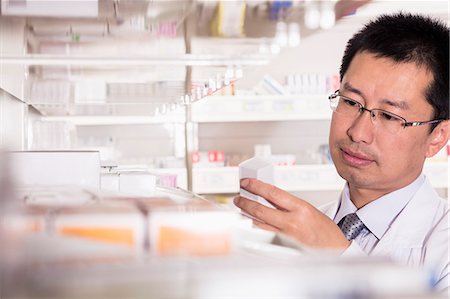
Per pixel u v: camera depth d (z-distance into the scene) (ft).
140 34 2.96
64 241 1.77
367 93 4.31
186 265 1.61
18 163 3.92
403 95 4.24
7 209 1.68
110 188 4.65
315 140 16.10
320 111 14.01
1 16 2.67
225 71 4.17
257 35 2.92
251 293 1.53
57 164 4.00
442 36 4.38
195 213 1.92
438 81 4.35
